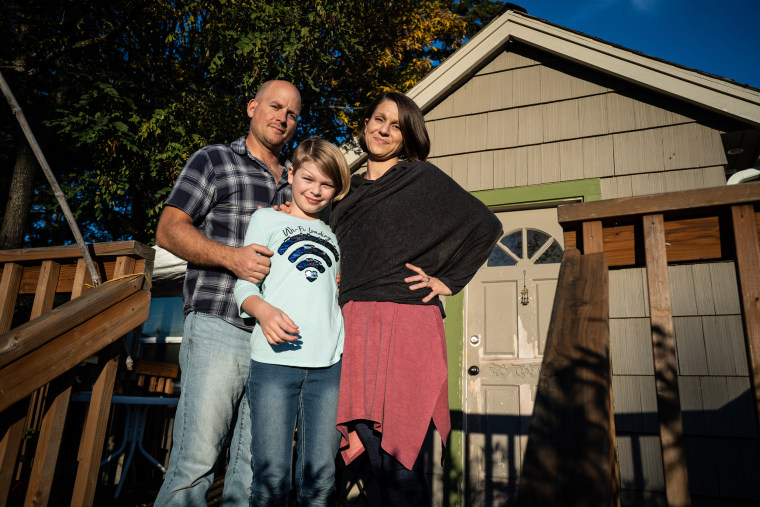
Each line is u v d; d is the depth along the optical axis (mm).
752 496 3234
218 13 7020
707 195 1514
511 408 4078
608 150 4258
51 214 9289
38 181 8688
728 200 1487
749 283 1396
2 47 7422
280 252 1786
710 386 3484
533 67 4703
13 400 1591
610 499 823
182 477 1708
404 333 1633
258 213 1884
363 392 1592
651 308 1460
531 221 4469
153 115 6746
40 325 1681
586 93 4449
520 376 4117
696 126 4027
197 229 1876
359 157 5008
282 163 2303
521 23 4633
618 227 1646
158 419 5082
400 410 1534
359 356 1646
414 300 1697
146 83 7355
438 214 1807
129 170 6832
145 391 5285
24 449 2982
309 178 1841
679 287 3711
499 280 4395
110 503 3588
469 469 4035
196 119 7270
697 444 3424
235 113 7457
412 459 1477
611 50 4258
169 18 7844
